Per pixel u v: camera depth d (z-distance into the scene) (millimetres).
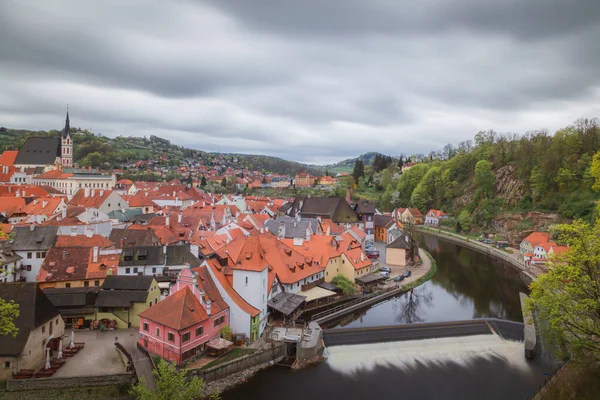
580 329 50750
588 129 189250
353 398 58062
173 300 62094
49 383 52062
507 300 103312
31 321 56688
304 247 105625
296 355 68062
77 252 82312
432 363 68375
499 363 68625
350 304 92312
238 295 72688
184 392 43844
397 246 131375
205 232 119812
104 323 70812
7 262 80312
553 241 141500
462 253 163125
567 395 54844
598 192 164625
